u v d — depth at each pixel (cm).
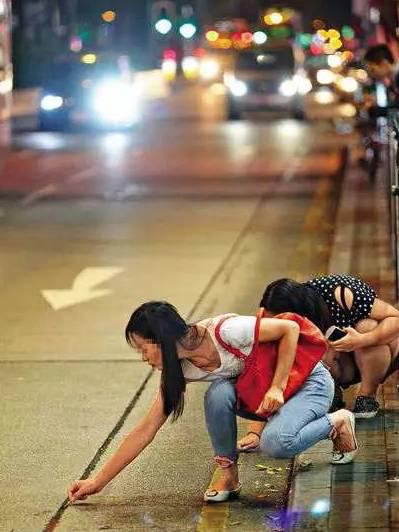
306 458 736
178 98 5609
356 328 788
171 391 662
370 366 800
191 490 732
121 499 719
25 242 1692
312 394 689
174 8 8088
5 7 4919
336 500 664
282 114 4334
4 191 2305
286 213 1950
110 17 7688
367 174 2312
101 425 863
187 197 2173
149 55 7775
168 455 798
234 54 4300
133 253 1587
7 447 816
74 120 3794
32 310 1247
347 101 2942
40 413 893
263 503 700
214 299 1288
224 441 696
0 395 941
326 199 2114
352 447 714
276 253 1572
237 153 3031
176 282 1383
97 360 1041
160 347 659
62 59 3875
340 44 6644
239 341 670
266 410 673
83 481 685
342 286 786
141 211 2000
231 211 1983
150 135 3628
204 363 677
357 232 1644
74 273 1452
